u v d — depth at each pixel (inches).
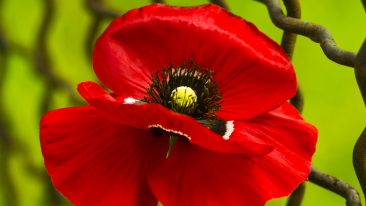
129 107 17.5
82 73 33.8
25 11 36.4
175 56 19.3
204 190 18.2
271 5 18.8
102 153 18.3
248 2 38.2
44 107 25.7
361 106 38.6
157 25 19.3
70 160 18.2
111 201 18.1
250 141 18.0
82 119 18.4
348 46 39.9
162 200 18.1
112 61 19.1
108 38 19.2
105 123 18.5
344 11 39.7
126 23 19.2
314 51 38.7
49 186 26.6
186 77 19.4
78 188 18.1
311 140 18.5
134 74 19.2
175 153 18.4
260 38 19.1
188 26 19.3
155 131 18.5
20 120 35.9
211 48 19.3
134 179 18.3
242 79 19.1
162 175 18.3
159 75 19.4
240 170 18.2
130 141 18.5
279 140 18.6
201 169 18.3
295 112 19.0
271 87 18.8
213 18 19.3
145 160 18.5
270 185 18.1
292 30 18.5
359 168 18.1
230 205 18.1
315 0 39.8
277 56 18.9
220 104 19.1
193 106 19.3
